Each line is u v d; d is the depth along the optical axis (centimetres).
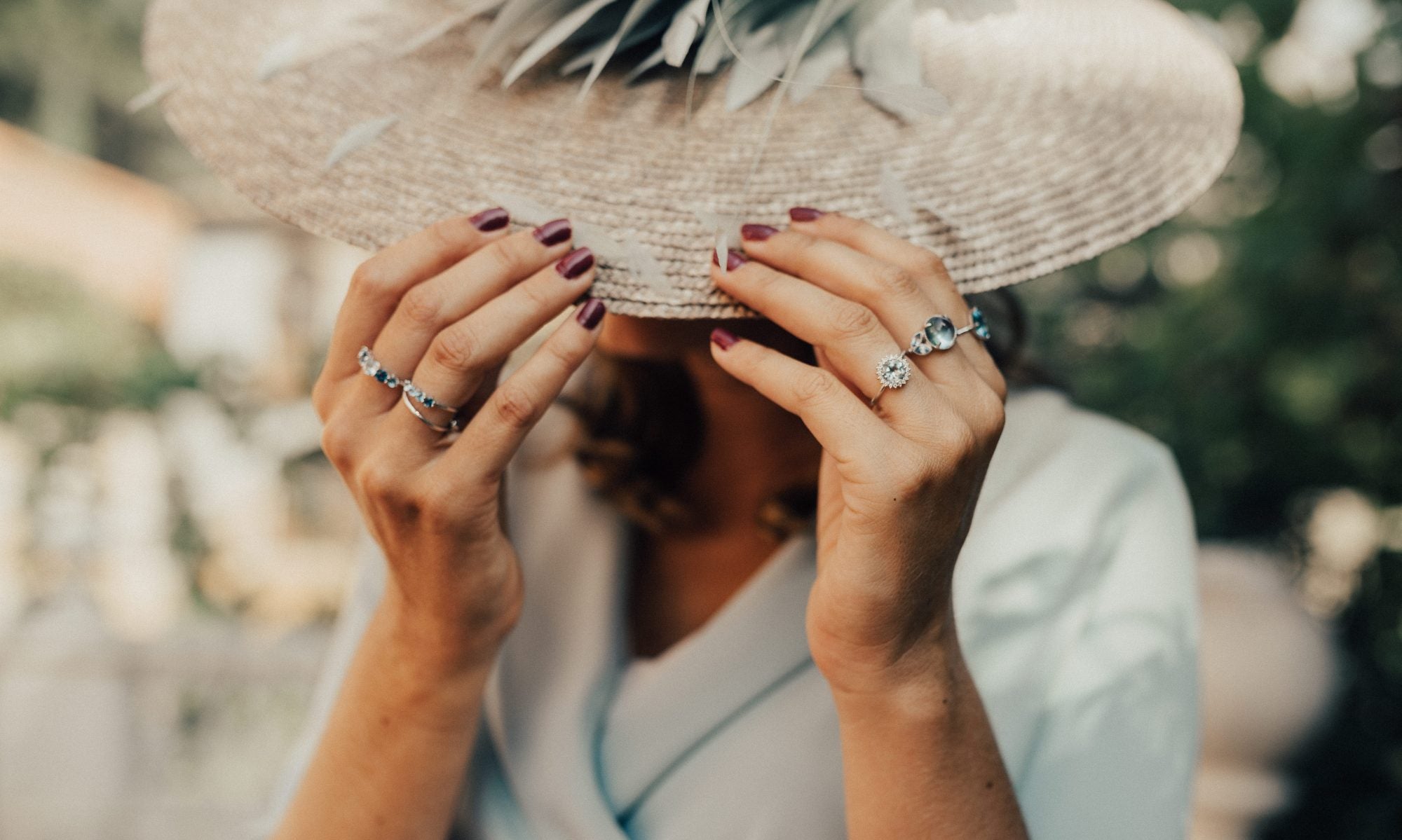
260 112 99
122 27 1096
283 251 944
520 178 92
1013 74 99
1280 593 239
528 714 116
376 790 105
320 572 608
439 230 88
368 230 92
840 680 89
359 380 90
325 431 92
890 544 82
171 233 1173
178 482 552
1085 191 93
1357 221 270
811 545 112
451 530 92
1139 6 114
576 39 97
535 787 114
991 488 113
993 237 90
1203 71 109
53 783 448
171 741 470
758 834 107
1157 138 99
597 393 122
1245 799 223
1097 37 104
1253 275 286
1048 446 116
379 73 101
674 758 112
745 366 85
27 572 540
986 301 121
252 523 591
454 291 86
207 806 453
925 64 99
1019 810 94
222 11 104
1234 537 335
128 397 529
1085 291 390
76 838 430
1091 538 112
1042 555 110
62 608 530
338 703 109
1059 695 107
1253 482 321
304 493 600
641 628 123
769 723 110
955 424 81
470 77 100
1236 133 105
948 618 89
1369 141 268
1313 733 224
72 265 1059
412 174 94
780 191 90
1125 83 101
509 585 101
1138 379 325
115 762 458
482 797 118
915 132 94
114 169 1174
